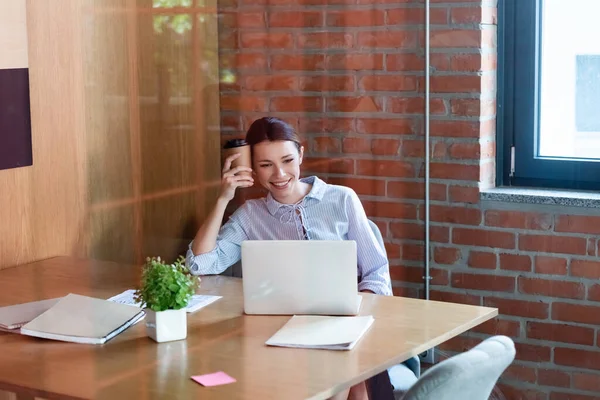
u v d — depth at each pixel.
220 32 4.01
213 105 4.04
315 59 3.85
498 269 3.63
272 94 3.95
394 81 3.71
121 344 2.37
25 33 3.25
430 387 1.96
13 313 2.61
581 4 3.51
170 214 3.92
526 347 3.62
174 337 2.39
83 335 2.39
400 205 3.77
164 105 3.86
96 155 3.59
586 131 3.56
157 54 3.81
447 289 3.73
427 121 3.66
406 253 3.79
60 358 2.27
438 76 3.64
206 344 2.36
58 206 3.44
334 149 3.87
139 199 3.79
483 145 3.62
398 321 2.54
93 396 2.00
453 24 3.59
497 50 3.66
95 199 3.60
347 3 3.76
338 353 2.27
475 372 2.01
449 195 3.68
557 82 3.59
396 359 2.24
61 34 3.41
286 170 3.33
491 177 3.70
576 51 3.54
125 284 3.04
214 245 3.32
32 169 3.33
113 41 3.63
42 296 2.87
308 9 3.84
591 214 3.44
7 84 3.20
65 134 3.45
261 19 3.92
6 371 2.17
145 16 3.75
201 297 2.82
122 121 3.69
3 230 3.23
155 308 2.37
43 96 3.35
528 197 3.52
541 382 3.61
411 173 3.73
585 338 3.51
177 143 3.93
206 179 4.05
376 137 3.78
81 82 3.51
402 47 3.68
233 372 2.14
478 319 2.57
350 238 3.33
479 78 3.57
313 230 3.34
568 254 3.50
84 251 3.56
